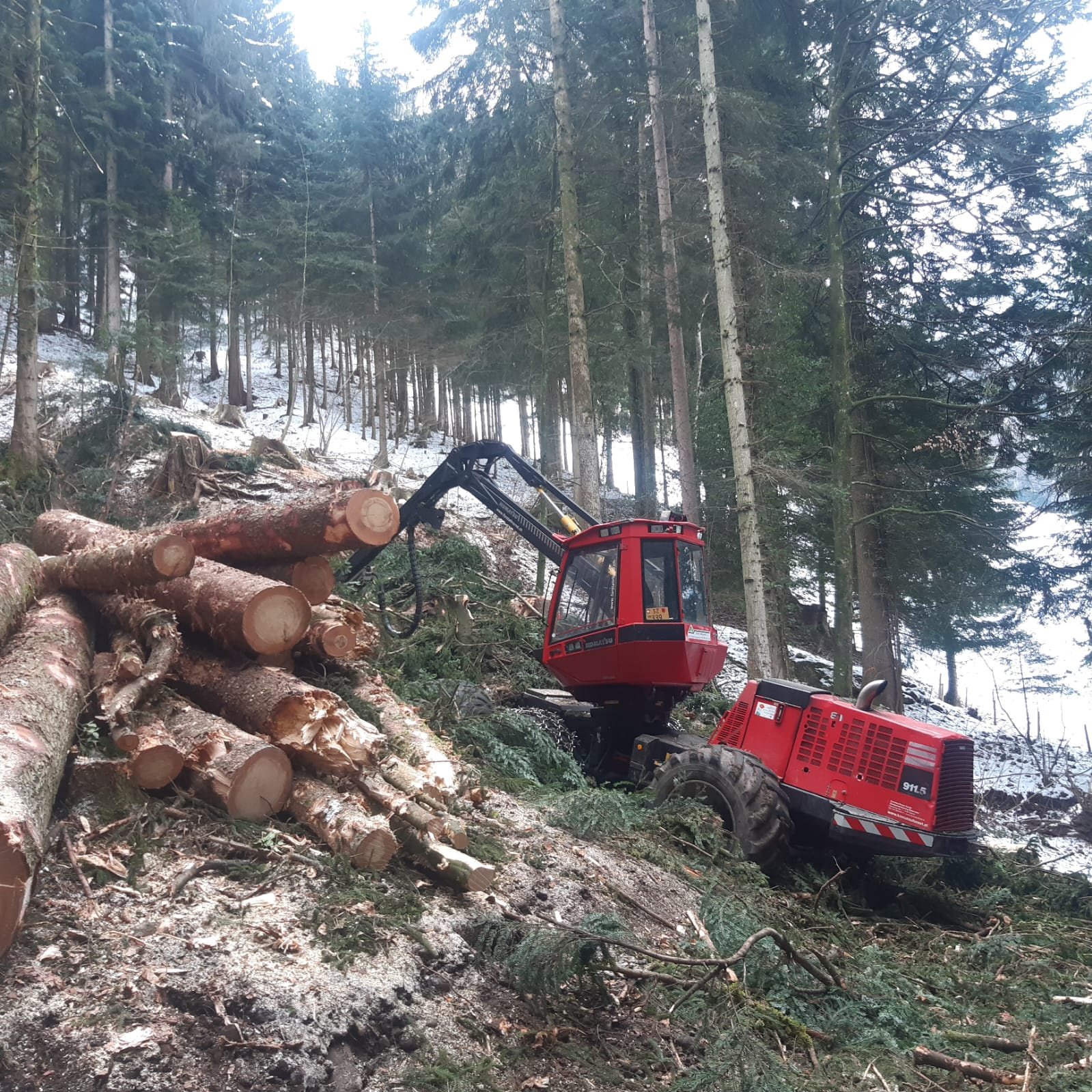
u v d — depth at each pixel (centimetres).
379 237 3272
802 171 1608
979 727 1970
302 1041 285
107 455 1434
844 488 1436
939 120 1455
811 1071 397
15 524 1073
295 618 480
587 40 1916
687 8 1733
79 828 366
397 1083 292
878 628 1664
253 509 569
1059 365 1437
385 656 893
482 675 1052
